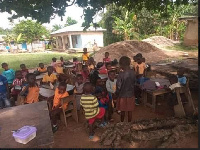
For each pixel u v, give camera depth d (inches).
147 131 141.6
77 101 188.7
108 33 1034.1
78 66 332.2
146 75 226.7
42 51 1227.9
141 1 299.4
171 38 970.7
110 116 169.6
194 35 703.1
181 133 130.6
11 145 80.8
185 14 894.4
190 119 148.4
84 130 155.9
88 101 135.6
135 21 952.3
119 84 140.6
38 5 229.8
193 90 227.3
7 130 94.3
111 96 175.0
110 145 130.9
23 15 237.5
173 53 561.6
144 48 566.9
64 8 246.1
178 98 159.8
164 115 175.2
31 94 169.9
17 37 1208.2
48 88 197.9
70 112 187.2
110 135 138.4
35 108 123.1
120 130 141.5
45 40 1412.4
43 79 226.1
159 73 298.7
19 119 106.7
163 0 299.4
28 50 1258.0
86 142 138.3
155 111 185.3
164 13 331.3
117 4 287.4
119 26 867.4
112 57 512.1
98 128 156.9
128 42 582.9
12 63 650.8
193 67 286.7
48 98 170.2
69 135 149.9
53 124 155.3
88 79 259.0
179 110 159.9
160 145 123.0
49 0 230.4
